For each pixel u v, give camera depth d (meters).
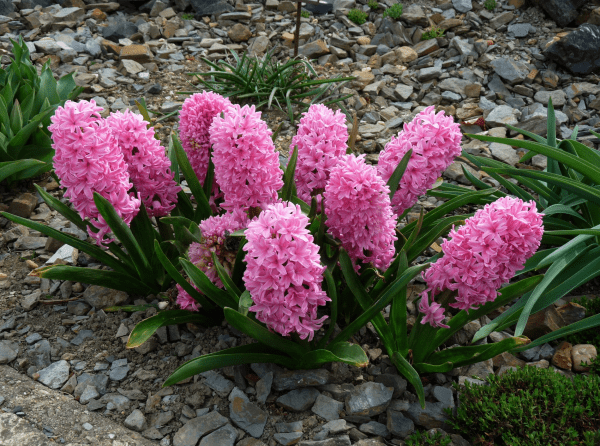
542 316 0.99
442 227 0.96
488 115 1.49
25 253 1.11
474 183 1.22
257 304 0.78
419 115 0.92
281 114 1.55
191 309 0.95
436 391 0.90
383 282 0.91
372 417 0.89
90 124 0.85
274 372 0.90
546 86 1.63
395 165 0.92
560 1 1.85
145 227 0.97
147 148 0.93
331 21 1.99
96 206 0.87
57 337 0.97
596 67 1.65
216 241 0.88
